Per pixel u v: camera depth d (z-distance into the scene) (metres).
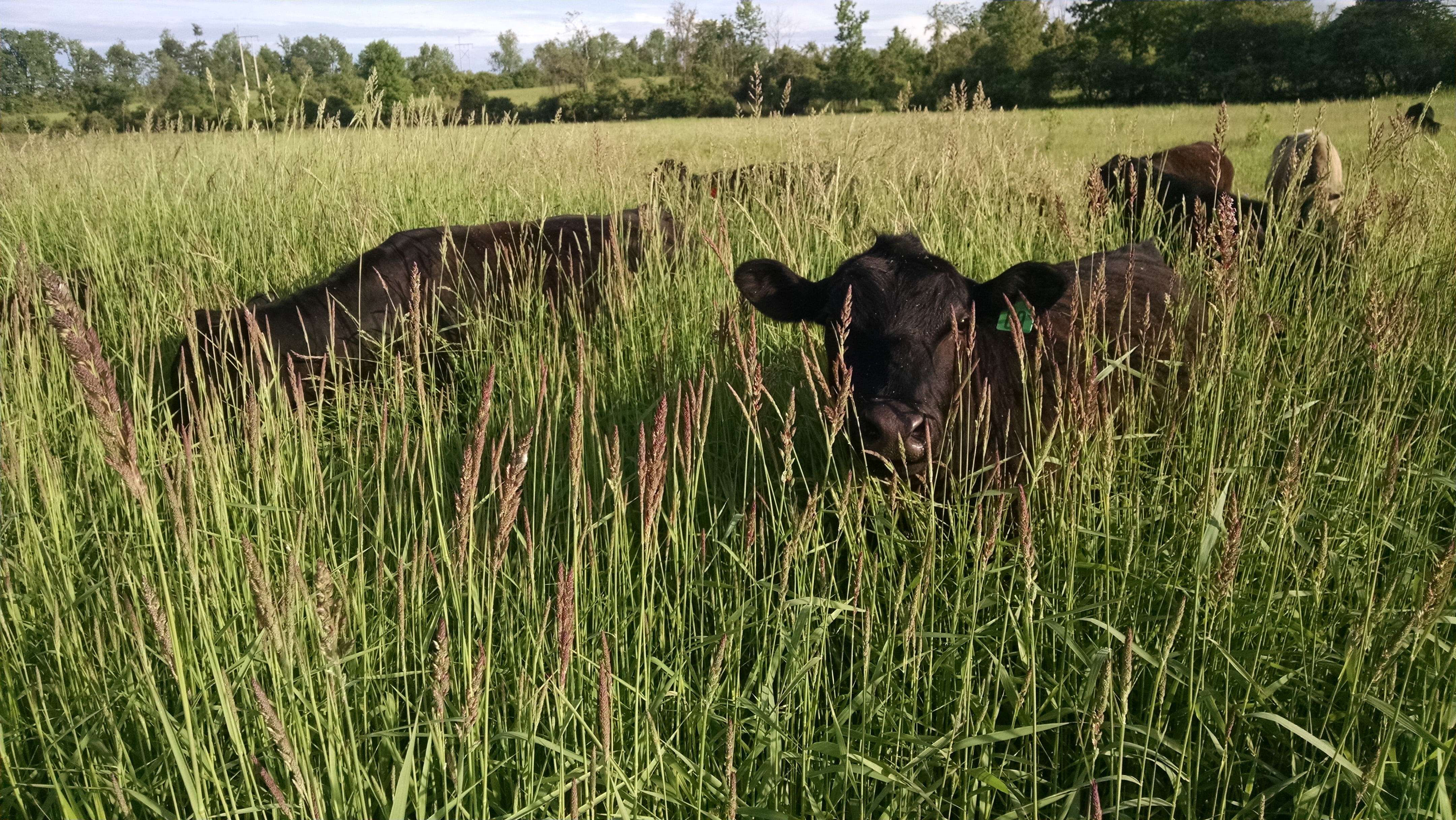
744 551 2.63
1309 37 46.62
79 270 6.16
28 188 8.37
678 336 4.73
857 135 7.55
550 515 3.27
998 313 3.67
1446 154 6.14
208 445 2.45
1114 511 3.15
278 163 8.21
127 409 1.72
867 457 3.41
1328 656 2.55
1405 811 2.09
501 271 5.73
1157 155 9.58
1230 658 2.31
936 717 2.59
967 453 3.52
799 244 5.42
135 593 2.29
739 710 2.49
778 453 3.81
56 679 2.51
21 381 3.57
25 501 2.75
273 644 1.91
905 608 2.66
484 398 1.80
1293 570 2.71
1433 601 1.83
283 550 2.78
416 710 2.33
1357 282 4.57
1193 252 5.28
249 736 2.18
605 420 4.06
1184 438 3.44
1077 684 2.61
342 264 6.43
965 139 7.05
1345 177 5.55
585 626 2.55
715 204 5.94
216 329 4.77
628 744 2.39
